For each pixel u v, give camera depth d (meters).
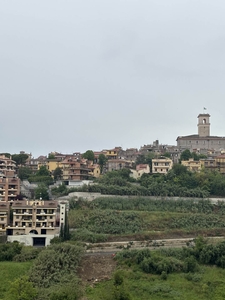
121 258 118.94
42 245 133.25
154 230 142.50
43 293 98.00
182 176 184.00
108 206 157.00
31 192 174.25
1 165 192.88
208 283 107.06
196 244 124.00
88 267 114.94
